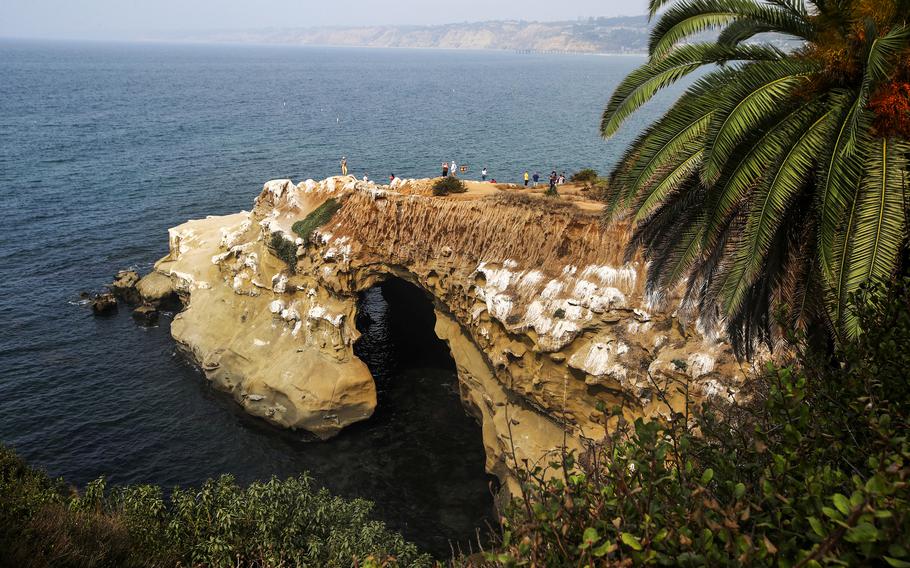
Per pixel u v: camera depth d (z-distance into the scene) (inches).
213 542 961.5
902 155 548.4
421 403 2012.8
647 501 346.0
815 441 363.9
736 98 594.9
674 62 697.6
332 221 2014.0
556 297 1464.1
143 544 925.8
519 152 5644.7
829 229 571.8
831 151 576.1
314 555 1013.2
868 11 588.7
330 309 1929.1
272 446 1843.0
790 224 652.1
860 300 489.7
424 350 2336.4
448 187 2060.8
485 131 6948.8
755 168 609.0
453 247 1752.0
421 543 1483.8
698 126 645.9
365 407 1883.6
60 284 2854.3
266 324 2065.7
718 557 301.3
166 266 2701.8
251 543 1003.3
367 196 1969.7
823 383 436.8
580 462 422.6
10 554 758.5
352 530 1098.1
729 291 625.9
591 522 364.8
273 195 2214.6
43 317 2556.6
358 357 2142.0
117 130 6737.2
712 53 684.1
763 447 331.3
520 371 1509.6
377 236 1910.7
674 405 1252.5
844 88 595.5
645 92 711.7
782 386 426.0
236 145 6063.0
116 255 3198.8
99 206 3951.8
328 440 1863.9
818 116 595.2
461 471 1722.4
